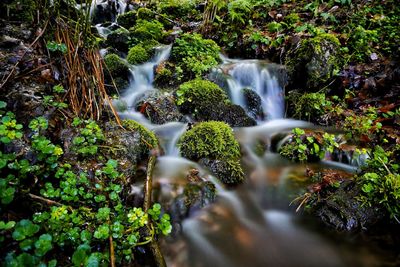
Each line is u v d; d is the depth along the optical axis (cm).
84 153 223
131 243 172
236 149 303
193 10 713
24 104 230
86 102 263
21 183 181
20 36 286
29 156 196
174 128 342
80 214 182
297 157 301
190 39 473
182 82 421
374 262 199
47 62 266
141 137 278
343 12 496
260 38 483
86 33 271
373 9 483
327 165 293
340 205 228
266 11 578
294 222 237
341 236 218
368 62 392
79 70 263
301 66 404
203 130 306
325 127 350
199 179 256
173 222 221
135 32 536
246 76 443
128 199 218
